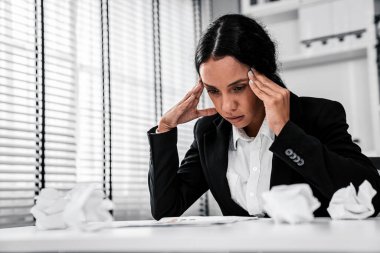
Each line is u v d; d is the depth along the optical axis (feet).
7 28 7.07
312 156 3.43
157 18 10.08
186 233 2.16
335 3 9.61
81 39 8.77
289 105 4.00
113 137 9.30
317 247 1.74
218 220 3.14
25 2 7.50
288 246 1.77
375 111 8.93
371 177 3.57
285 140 3.46
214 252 1.97
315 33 9.82
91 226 2.77
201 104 11.59
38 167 7.17
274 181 4.14
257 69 3.90
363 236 1.76
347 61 10.11
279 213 2.61
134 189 9.11
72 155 8.31
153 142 4.39
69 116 8.35
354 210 3.00
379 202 3.56
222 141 4.55
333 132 4.12
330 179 3.44
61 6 8.13
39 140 7.13
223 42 3.78
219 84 3.81
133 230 2.56
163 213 4.45
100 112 9.01
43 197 3.09
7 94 6.77
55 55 8.11
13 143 7.37
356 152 3.94
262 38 4.08
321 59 10.08
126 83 9.57
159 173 4.39
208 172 4.64
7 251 2.23
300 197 2.63
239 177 4.52
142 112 9.72
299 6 10.07
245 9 10.78
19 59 7.56
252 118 4.00
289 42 10.80
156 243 1.94
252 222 2.97
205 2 12.50
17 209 7.29
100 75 8.98
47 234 2.50
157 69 10.71
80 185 2.91
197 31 12.31
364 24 9.30
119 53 9.46
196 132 4.89
